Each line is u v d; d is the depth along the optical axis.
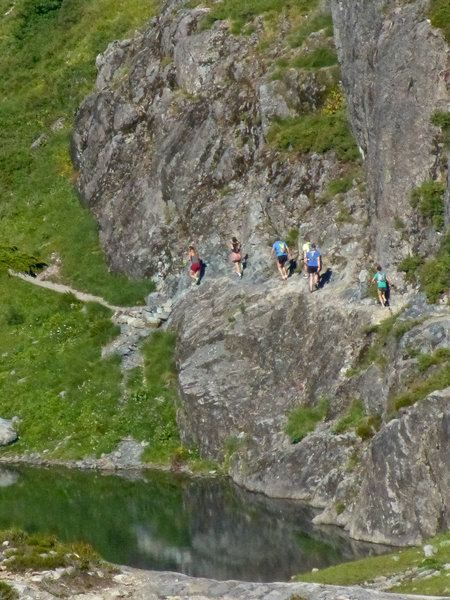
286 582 23.91
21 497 35.75
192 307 44.06
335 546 28.42
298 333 38.09
